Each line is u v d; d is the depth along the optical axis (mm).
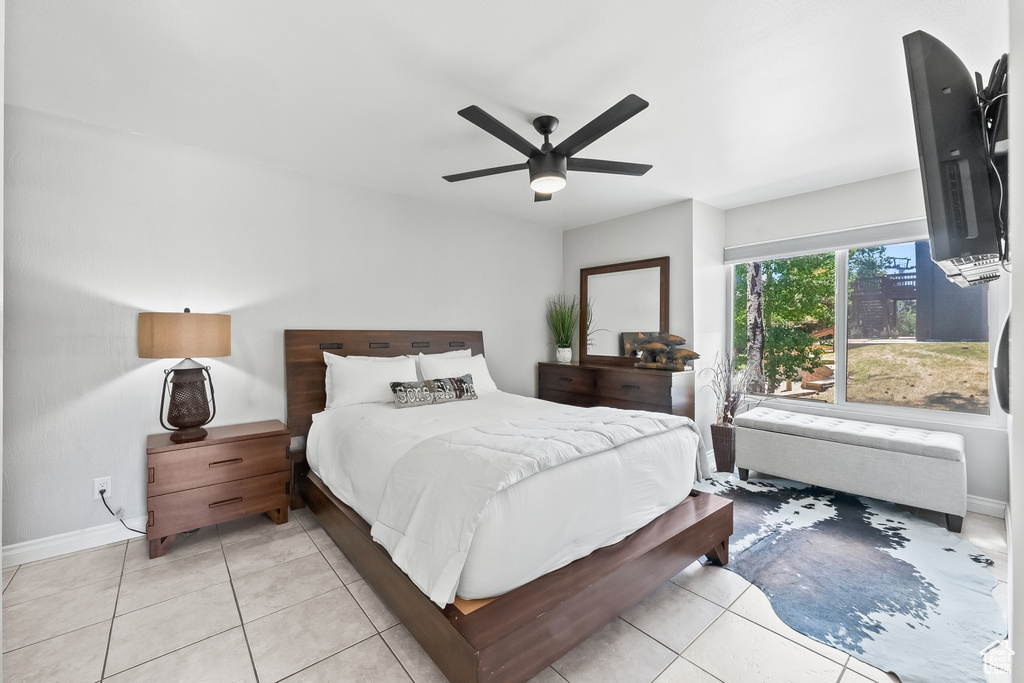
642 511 2271
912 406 3551
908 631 2021
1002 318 3146
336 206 3697
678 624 2080
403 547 1912
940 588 2316
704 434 4254
